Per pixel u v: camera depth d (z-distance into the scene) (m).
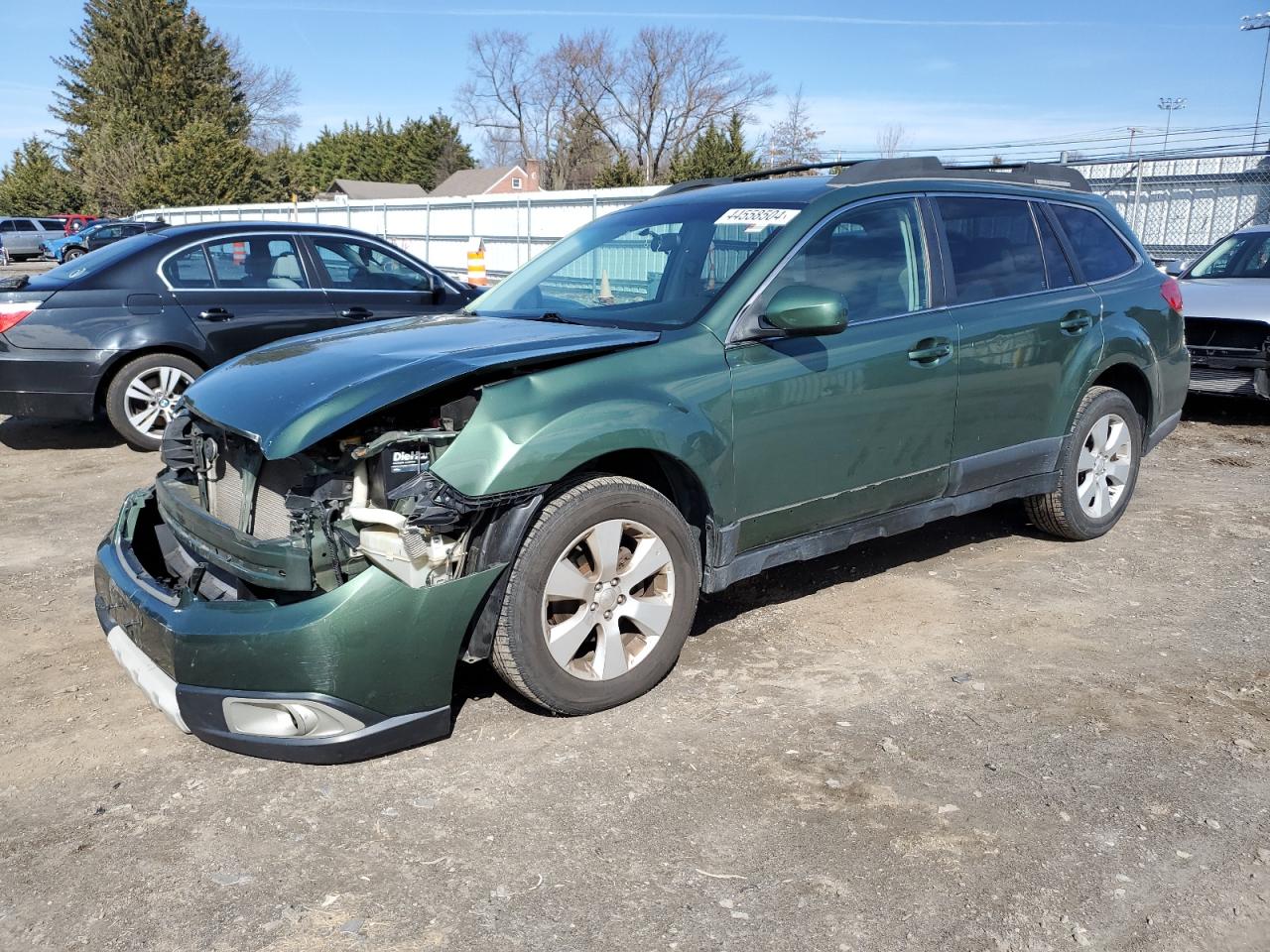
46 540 5.60
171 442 3.63
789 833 2.84
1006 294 4.68
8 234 43.97
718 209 4.33
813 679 3.79
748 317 3.77
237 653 2.92
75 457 7.59
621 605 3.48
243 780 3.16
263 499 3.19
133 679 3.27
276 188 56.59
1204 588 4.73
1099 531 5.37
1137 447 5.46
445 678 3.12
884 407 4.12
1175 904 2.54
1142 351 5.29
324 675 2.91
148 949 2.43
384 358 3.36
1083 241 5.21
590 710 3.47
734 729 3.42
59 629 4.38
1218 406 9.44
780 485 3.86
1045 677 3.81
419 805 2.99
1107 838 2.81
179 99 60.94
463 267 22.42
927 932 2.45
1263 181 14.02
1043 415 4.85
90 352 7.34
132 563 3.46
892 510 4.35
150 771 3.22
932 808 2.96
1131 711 3.54
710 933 2.45
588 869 2.70
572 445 3.20
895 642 4.14
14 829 2.91
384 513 2.91
